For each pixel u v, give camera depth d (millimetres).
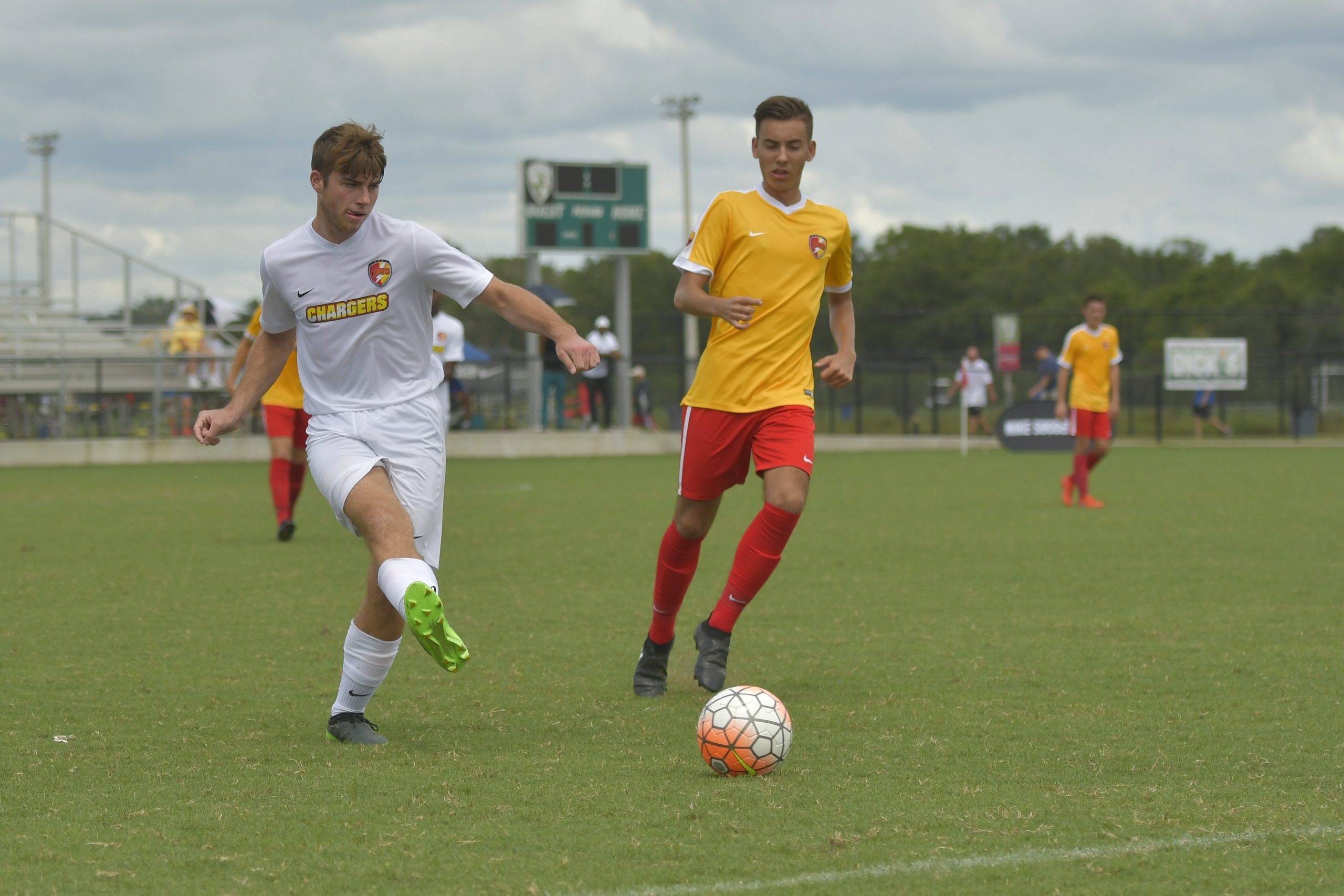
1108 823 11594
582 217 100312
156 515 45812
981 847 10969
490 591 27703
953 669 19250
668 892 9945
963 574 29641
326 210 14156
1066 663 19547
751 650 20906
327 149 13797
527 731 15555
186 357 80062
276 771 13633
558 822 11711
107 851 10984
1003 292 174500
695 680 18688
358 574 30500
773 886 10070
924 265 176125
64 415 79062
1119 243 194000
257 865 10648
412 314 14695
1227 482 58562
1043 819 11719
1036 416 90000
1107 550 33875
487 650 21094
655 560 32812
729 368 17625
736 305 16875
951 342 124312
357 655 14891
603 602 26266
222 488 58844
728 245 17781
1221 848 10914
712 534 39500
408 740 15086
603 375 91250
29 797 12648
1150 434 110438
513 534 39188
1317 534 37094
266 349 15180
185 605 25969
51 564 32250
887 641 21609
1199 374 104188
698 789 12773
